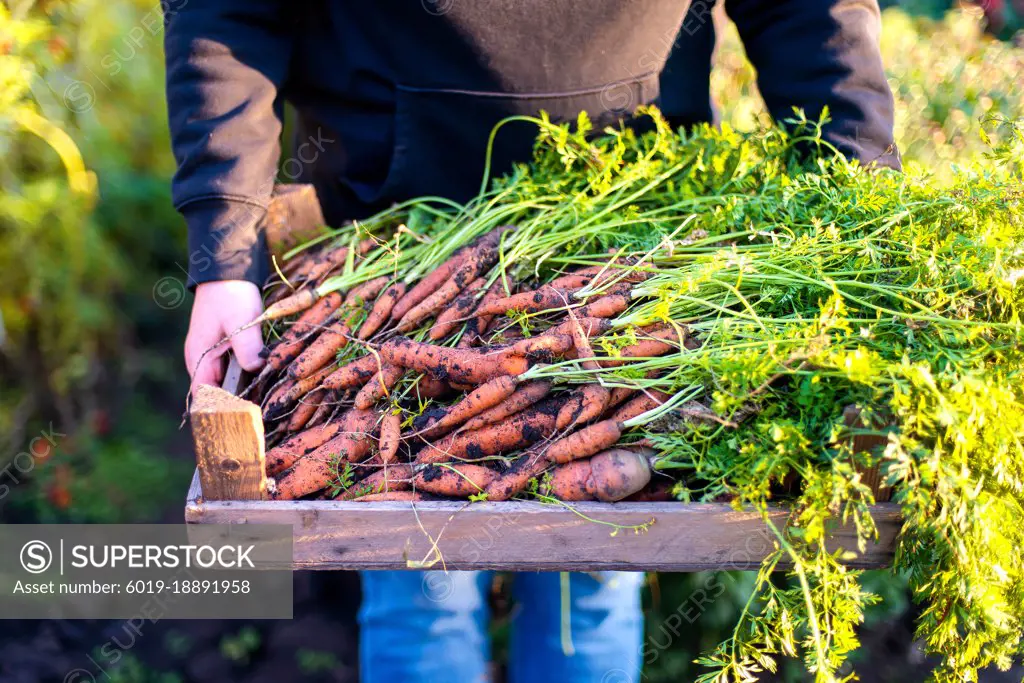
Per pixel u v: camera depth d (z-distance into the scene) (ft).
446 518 4.75
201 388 4.70
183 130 5.50
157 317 13.14
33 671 8.20
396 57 5.73
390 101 5.88
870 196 5.23
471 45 5.54
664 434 4.89
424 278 5.77
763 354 4.60
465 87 5.74
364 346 5.46
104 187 11.89
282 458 5.08
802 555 4.66
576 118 5.94
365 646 6.02
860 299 4.92
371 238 6.08
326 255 6.09
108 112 12.00
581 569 4.87
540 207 5.86
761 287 5.20
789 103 6.12
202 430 4.56
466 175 6.19
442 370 5.16
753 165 6.05
